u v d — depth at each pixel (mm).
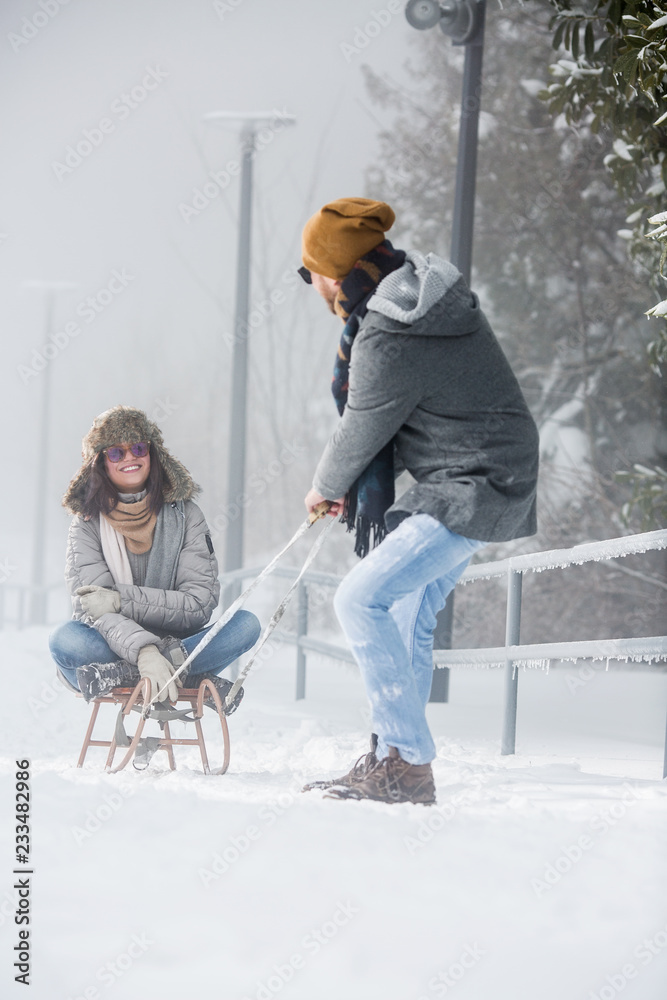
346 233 8844
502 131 44062
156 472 11258
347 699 21625
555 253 42969
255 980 4762
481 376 8586
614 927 5527
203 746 10453
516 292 43500
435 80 50844
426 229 47875
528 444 8734
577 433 41312
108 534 11250
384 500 8992
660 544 10344
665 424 41312
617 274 42312
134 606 10914
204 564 11469
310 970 4875
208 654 11250
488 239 44094
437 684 22531
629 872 6422
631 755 13742
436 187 48594
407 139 50156
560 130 42375
